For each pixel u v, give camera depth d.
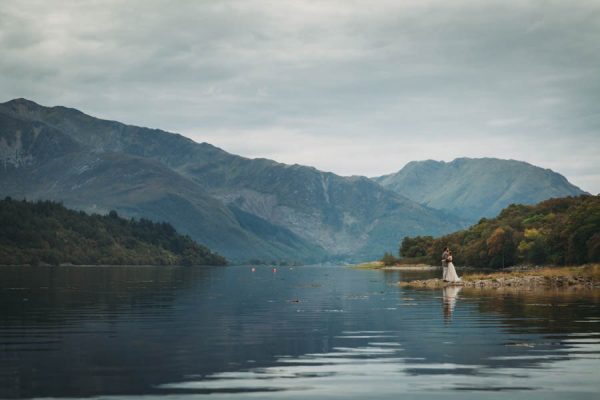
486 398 23.95
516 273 153.62
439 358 32.34
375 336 40.94
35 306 65.00
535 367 29.94
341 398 23.97
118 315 55.41
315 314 57.19
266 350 34.97
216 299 79.31
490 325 46.94
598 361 31.36
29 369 29.22
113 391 24.89
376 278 176.50
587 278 125.00
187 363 30.94
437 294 89.56
